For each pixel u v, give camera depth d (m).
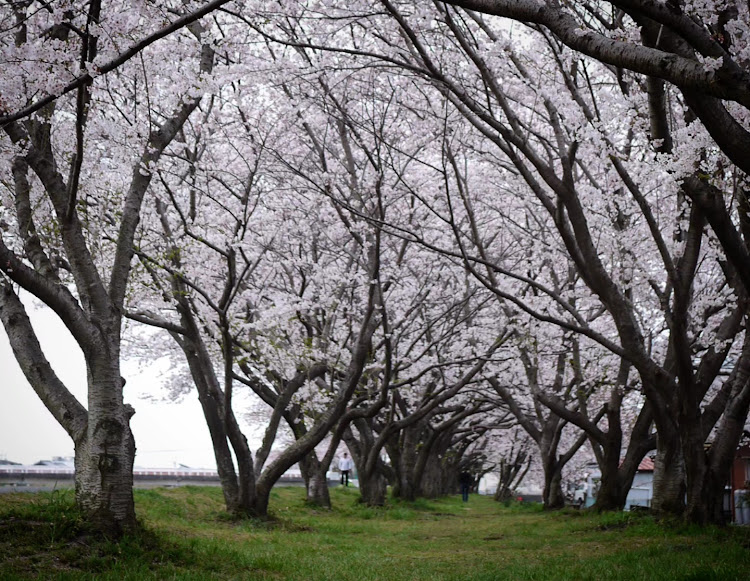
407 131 19.28
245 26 13.55
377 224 14.99
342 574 9.82
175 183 16.70
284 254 20.89
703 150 10.44
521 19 6.98
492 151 19.12
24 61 8.13
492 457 48.34
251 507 16.88
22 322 11.22
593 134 11.62
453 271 24.38
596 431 21.17
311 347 19.81
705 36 6.14
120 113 12.39
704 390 15.51
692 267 13.77
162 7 9.76
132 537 9.97
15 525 9.42
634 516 16.95
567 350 23.08
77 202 12.31
